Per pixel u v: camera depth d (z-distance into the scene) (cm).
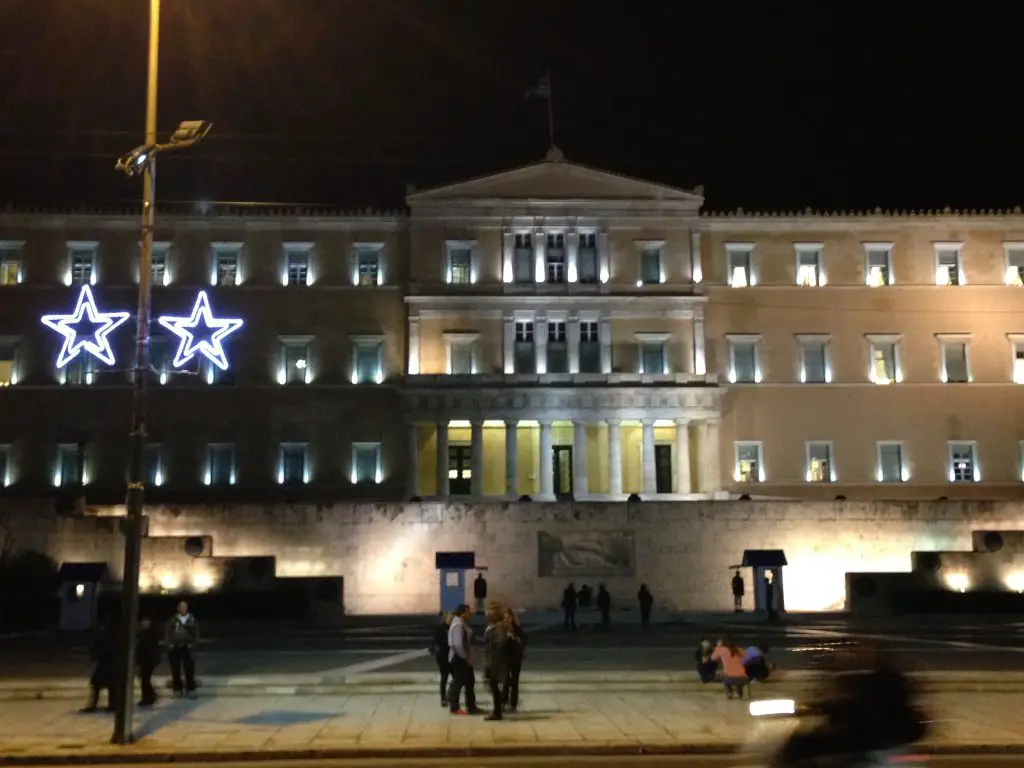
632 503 6544
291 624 5572
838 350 8306
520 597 6397
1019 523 6706
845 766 1312
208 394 8050
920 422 8206
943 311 8369
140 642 2859
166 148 2556
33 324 8050
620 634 4975
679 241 8356
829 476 8125
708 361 8269
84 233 8200
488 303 8175
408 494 7844
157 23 2605
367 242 8356
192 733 2427
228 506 6500
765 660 3069
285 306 8231
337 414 8088
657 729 2439
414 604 6394
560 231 8381
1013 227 8488
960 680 3119
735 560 6538
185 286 8169
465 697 2894
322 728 2480
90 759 2194
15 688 3075
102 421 7938
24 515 6106
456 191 8331
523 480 8325
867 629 5191
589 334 8288
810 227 8462
